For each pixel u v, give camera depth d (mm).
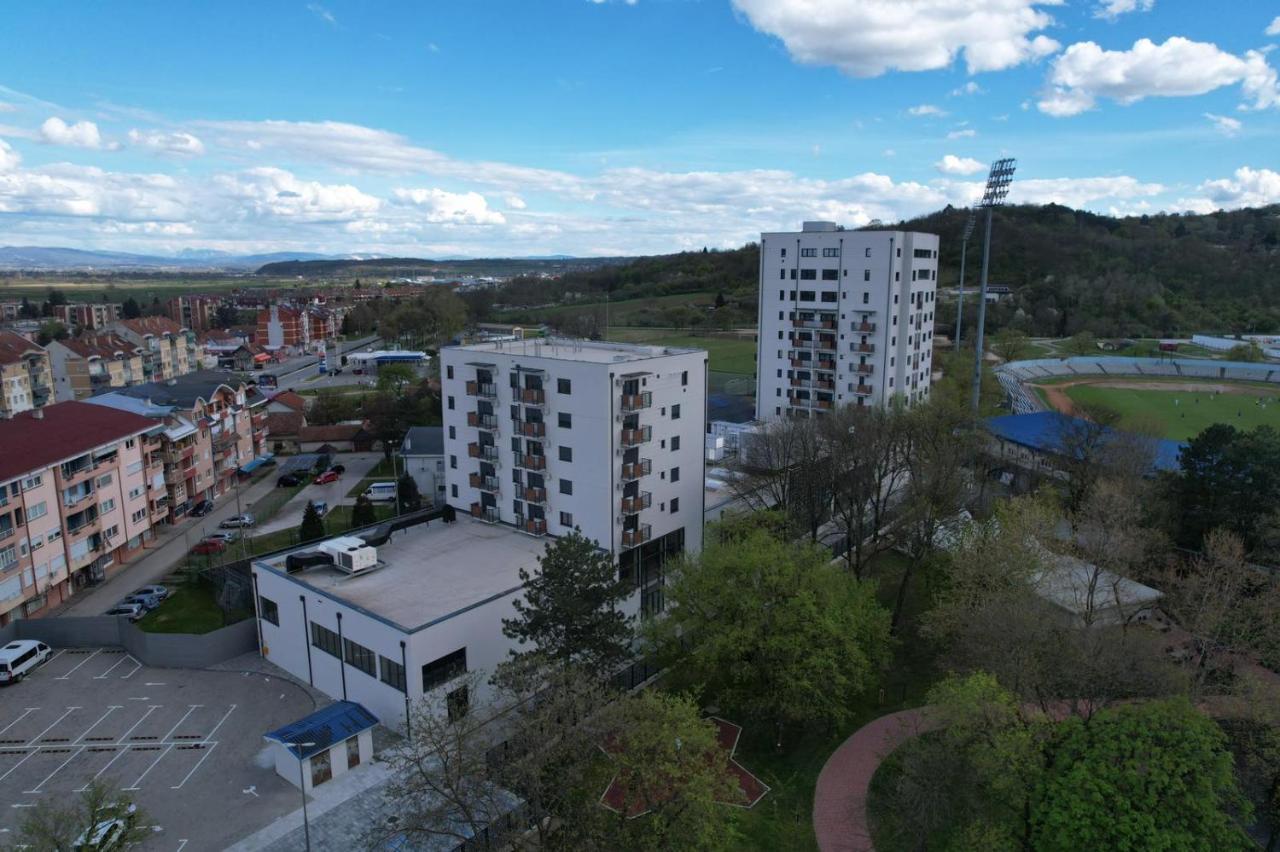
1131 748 32812
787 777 44719
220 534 82688
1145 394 139750
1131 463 69375
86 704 51250
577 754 34750
